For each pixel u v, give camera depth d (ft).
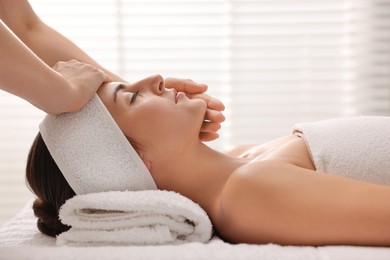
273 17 6.95
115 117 3.80
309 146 3.84
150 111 3.76
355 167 3.68
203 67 7.09
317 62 6.95
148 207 3.43
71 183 3.70
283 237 3.35
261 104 7.06
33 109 7.23
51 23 7.13
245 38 7.00
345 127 3.89
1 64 3.09
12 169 7.31
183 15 7.03
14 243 3.84
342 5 6.88
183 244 3.30
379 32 6.88
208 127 4.07
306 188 3.34
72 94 3.53
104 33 7.13
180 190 3.91
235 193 3.51
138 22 7.09
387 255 3.01
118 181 3.69
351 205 3.22
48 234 4.00
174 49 7.08
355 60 6.92
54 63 4.42
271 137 7.09
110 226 3.48
